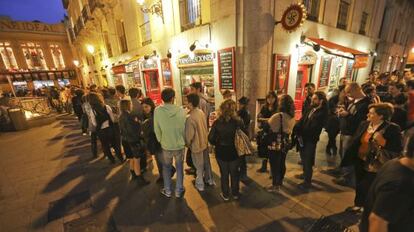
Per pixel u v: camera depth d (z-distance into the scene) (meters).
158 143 3.24
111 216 2.90
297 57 6.01
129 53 11.01
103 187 3.67
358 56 7.03
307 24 6.17
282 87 5.70
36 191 3.66
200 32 6.24
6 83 21.52
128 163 4.63
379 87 5.64
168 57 7.67
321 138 5.55
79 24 17.89
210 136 2.79
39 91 16.22
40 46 23.70
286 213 2.73
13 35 21.78
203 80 6.77
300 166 3.94
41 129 8.62
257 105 4.59
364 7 8.98
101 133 4.36
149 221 2.75
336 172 3.62
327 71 7.47
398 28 13.66
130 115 3.49
